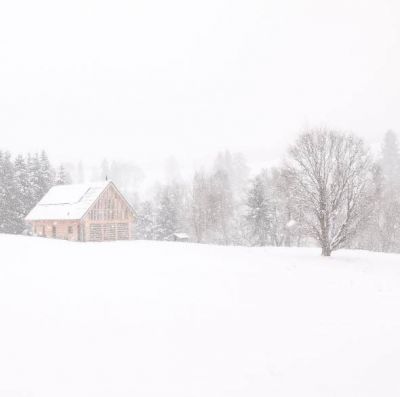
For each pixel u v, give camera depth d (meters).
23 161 71.44
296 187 33.06
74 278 17.22
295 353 10.52
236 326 12.16
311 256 31.48
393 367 9.91
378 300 16.67
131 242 39.75
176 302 14.10
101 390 8.23
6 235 42.25
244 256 28.61
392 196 53.69
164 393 8.23
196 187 73.12
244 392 8.44
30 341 10.25
